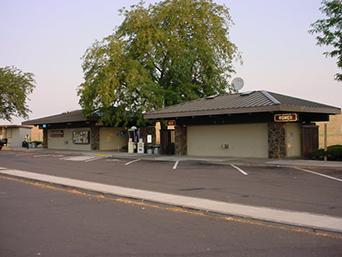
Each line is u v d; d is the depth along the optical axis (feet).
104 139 151.43
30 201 42.91
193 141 111.45
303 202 40.73
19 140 200.13
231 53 137.08
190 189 50.39
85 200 43.70
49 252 24.41
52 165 87.86
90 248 25.32
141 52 130.52
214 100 108.06
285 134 92.89
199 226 31.40
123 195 44.96
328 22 82.58
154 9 133.49
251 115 96.48
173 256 23.68
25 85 208.54
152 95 126.82
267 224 32.01
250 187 51.72
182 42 131.54
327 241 26.94
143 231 29.71
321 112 91.91
